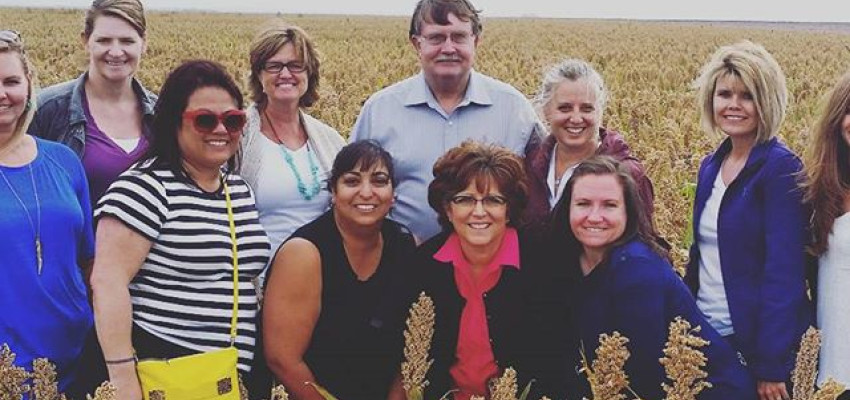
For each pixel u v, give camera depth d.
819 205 4.61
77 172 4.82
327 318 4.70
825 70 27.88
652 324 4.34
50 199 4.57
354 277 4.71
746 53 4.86
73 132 5.68
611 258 4.46
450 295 4.63
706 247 5.12
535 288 4.67
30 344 4.47
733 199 4.92
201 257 4.51
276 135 5.70
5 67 4.45
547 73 5.69
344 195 4.58
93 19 5.81
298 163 5.60
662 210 6.51
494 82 6.08
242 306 4.64
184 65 4.55
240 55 31.72
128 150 5.73
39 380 3.57
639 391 4.43
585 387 4.54
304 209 5.55
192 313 4.52
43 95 5.84
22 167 4.55
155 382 4.30
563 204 4.65
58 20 59.97
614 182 4.47
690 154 9.30
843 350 4.59
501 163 4.51
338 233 4.72
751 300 4.86
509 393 3.60
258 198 5.47
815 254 4.72
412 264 4.77
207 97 4.47
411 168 5.94
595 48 41.34
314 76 5.82
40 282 4.48
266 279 4.79
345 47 39.12
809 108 15.64
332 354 4.73
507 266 4.60
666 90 21.34
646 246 4.52
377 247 4.82
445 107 5.95
